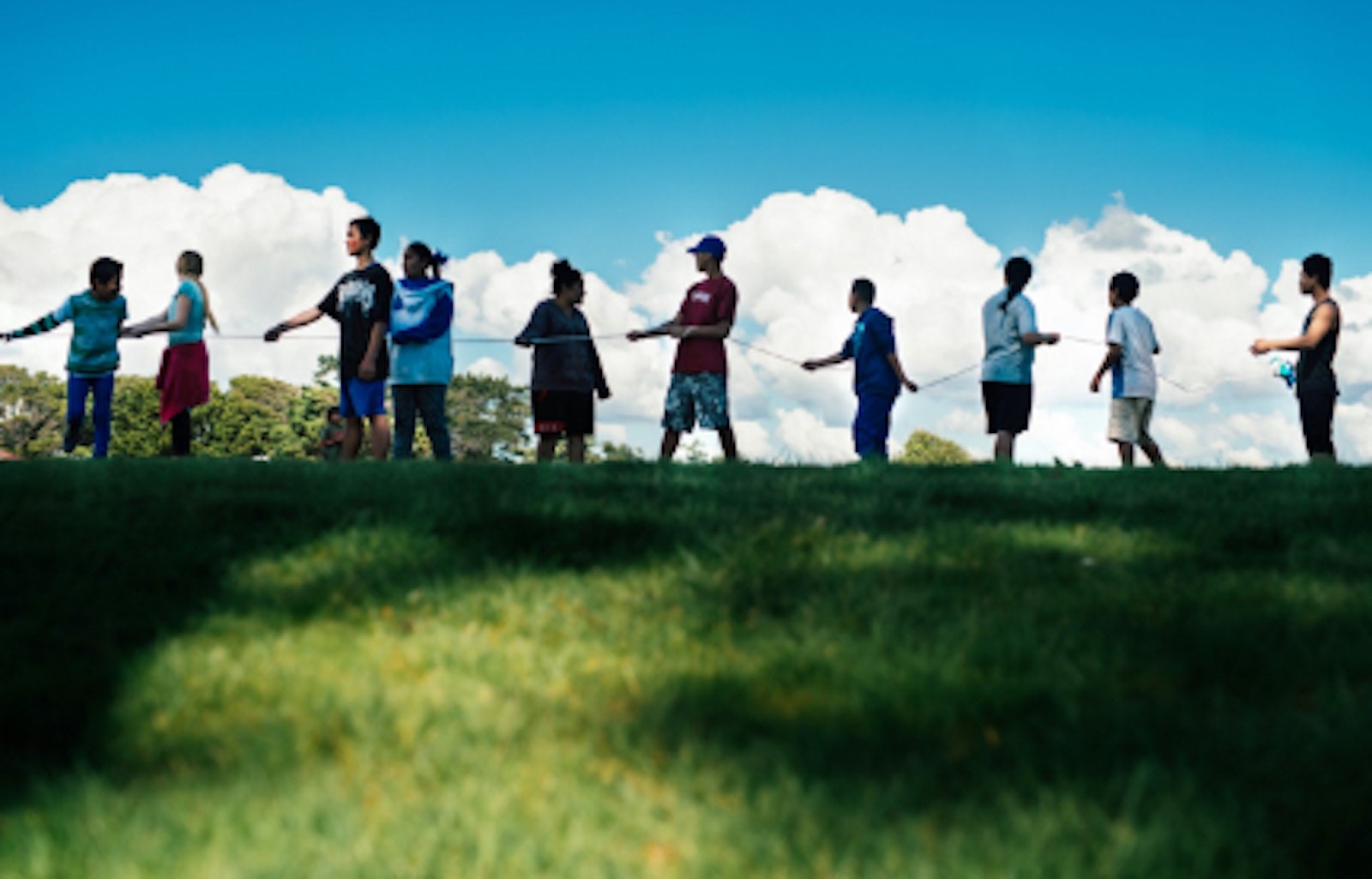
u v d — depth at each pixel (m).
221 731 2.75
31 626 3.45
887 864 2.09
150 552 4.11
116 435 85.12
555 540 4.27
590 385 10.01
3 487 5.08
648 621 3.47
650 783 2.48
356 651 3.26
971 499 5.25
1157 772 2.38
